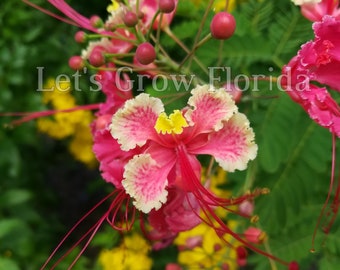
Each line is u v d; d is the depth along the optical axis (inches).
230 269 11.0
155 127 7.3
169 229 7.9
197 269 11.3
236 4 11.0
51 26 16.9
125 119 7.3
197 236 10.6
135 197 7.2
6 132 16.8
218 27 7.4
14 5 16.8
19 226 16.5
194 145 7.5
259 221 9.1
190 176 7.4
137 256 14.0
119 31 8.5
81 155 17.3
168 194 7.6
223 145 7.4
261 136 8.7
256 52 9.1
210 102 7.3
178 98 8.4
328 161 9.0
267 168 8.6
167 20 8.6
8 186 17.8
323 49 7.3
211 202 7.5
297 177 8.9
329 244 9.4
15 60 16.4
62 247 19.9
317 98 7.3
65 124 16.7
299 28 9.1
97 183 18.2
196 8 9.9
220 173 11.1
